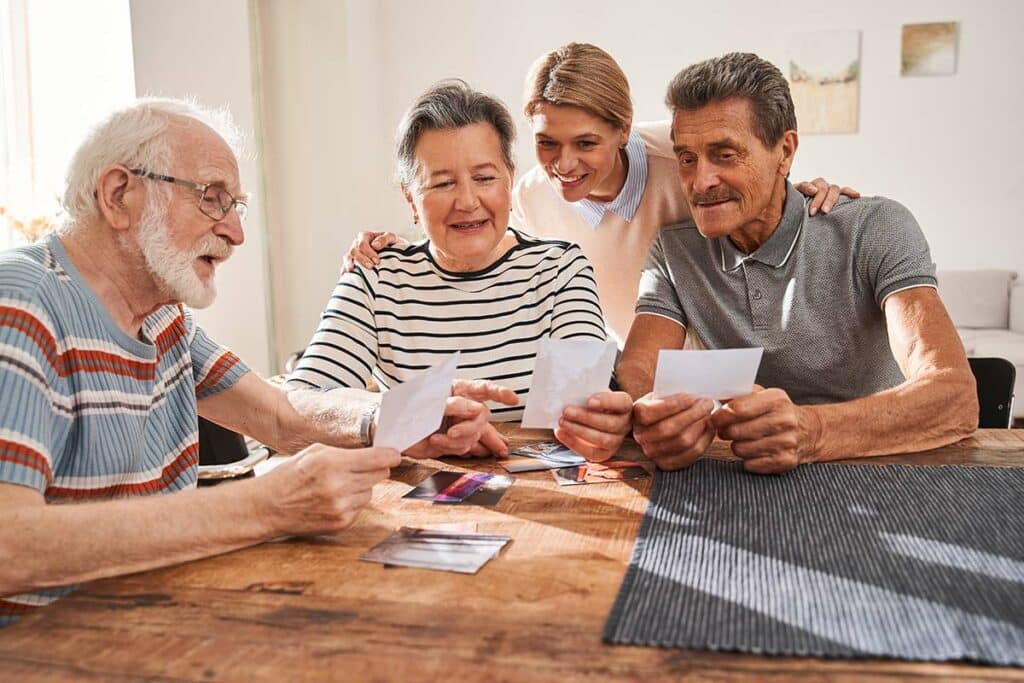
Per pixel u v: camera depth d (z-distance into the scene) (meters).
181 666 0.79
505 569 0.98
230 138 1.36
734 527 1.09
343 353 1.75
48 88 3.52
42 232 3.00
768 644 0.79
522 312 1.81
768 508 1.15
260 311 4.70
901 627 0.82
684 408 1.30
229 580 0.97
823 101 5.57
